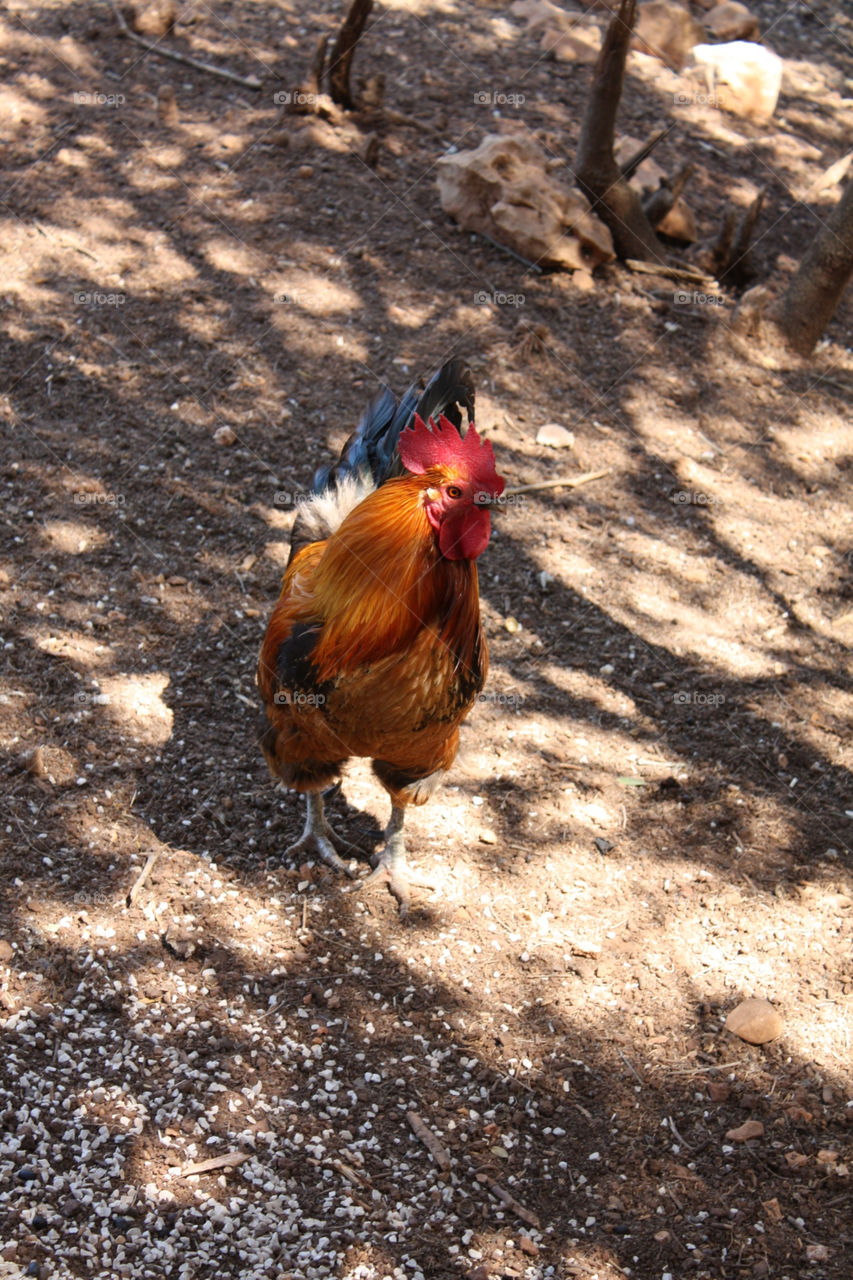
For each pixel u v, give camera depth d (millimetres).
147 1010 1667
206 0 3525
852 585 2191
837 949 1774
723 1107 1651
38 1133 1563
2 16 3334
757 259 2848
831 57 3965
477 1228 1555
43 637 1979
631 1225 1566
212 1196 1547
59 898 1741
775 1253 1552
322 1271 1513
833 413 2484
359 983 1723
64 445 2209
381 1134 1609
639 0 3641
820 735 1992
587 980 1740
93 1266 1494
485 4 3744
